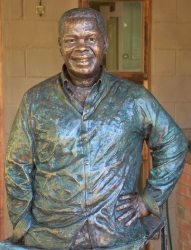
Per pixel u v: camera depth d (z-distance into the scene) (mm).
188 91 3312
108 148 1714
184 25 3264
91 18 1692
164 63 3268
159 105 1821
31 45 3109
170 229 3350
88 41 1695
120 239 1752
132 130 1763
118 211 1760
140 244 1756
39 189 1791
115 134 1720
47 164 1764
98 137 1712
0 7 3061
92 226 1713
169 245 3322
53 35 3125
